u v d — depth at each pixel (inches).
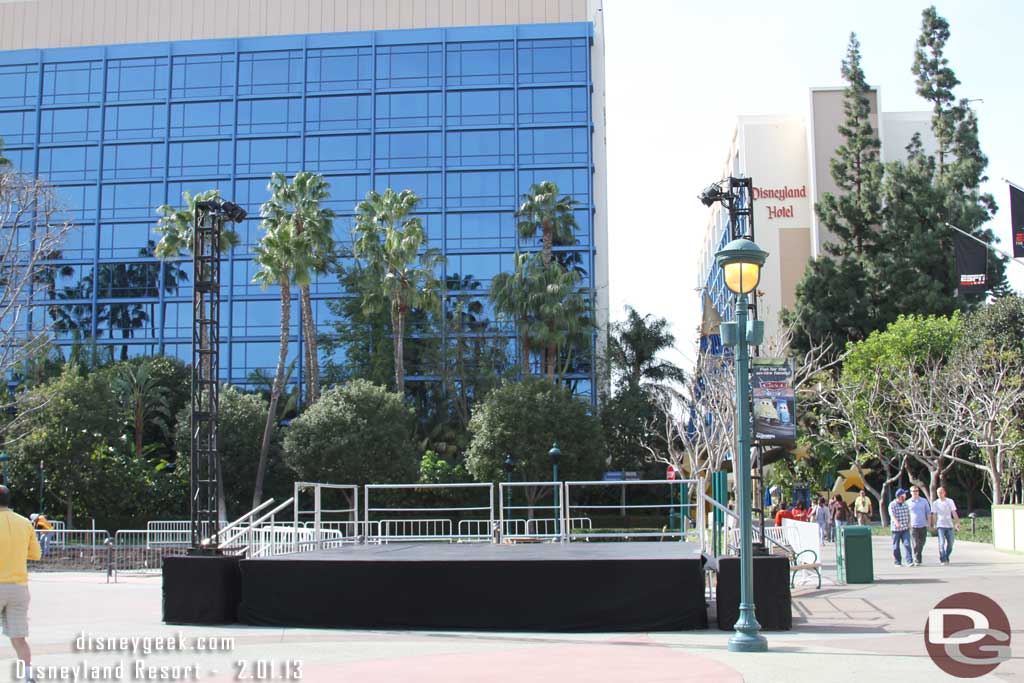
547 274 2102.6
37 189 1791.3
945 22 2262.6
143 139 2706.7
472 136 2652.6
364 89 2696.9
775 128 2886.3
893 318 2057.1
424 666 382.6
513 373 2262.6
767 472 1904.5
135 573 1029.2
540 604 507.8
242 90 2721.5
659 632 498.0
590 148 2625.5
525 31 2701.8
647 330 2326.5
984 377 1520.7
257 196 2659.9
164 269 2618.1
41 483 1659.7
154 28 2819.9
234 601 547.5
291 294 2571.4
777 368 597.3
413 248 1988.2
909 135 2775.6
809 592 680.4
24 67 2768.2
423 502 1872.5
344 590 526.6
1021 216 999.0
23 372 1883.6
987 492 2103.8
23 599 339.9
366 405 1844.2
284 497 2022.6
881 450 1770.4
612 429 2180.1
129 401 2031.3
